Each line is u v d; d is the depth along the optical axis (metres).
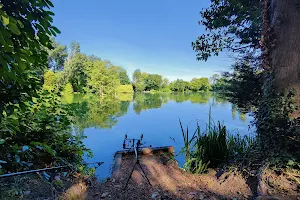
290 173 1.68
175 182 2.35
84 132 5.86
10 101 1.42
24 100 1.54
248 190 1.94
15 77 1.18
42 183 1.78
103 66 26.84
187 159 2.90
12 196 1.50
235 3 3.65
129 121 8.07
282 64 2.08
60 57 30.98
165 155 3.44
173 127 6.88
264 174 1.79
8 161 1.78
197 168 2.75
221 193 2.01
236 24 4.06
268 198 1.53
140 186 2.22
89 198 1.89
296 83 1.98
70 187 1.92
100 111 11.09
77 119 7.21
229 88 3.98
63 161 2.25
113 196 1.97
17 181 1.69
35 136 2.33
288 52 2.04
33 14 1.19
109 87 26.89
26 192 1.60
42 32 1.27
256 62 3.48
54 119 2.52
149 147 3.66
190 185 2.26
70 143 2.76
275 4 2.19
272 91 2.11
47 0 1.22
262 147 2.10
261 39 2.41
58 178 1.90
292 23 2.04
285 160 1.75
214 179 2.36
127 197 1.96
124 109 12.50
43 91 2.78
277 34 2.14
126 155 3.39
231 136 3.48
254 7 3.42
